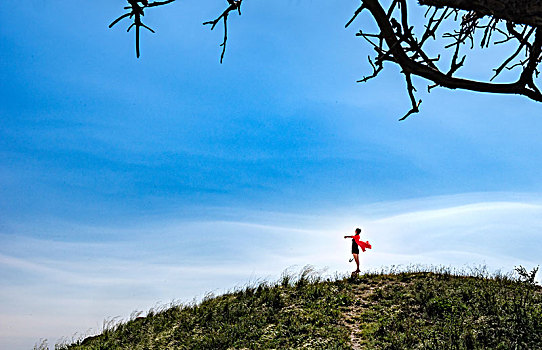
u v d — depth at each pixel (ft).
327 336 31.32
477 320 31.32
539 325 28.71
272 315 37.50
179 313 45.73
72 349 41.24
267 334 33.27
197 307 46.24
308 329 32.81
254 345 31.45
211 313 41.22
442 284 42.22
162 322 43.32
